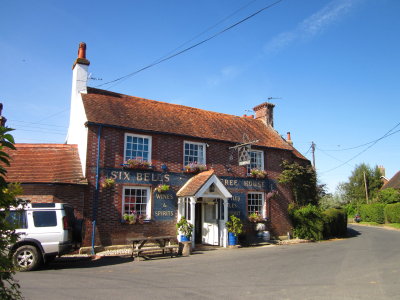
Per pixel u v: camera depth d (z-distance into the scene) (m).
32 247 10.29
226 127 20.75
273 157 21.22
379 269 10.86
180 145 17.48
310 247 17.23
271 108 25.17
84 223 14.16
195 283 8.62
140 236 15.50
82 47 18.44
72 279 8.93
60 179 14.10
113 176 15.23
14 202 3.56
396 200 40.50
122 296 7.25
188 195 15.84
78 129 16.89
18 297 3.56
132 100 19.08
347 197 60.94
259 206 20.11
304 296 7.47
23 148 15.94
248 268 10.90
